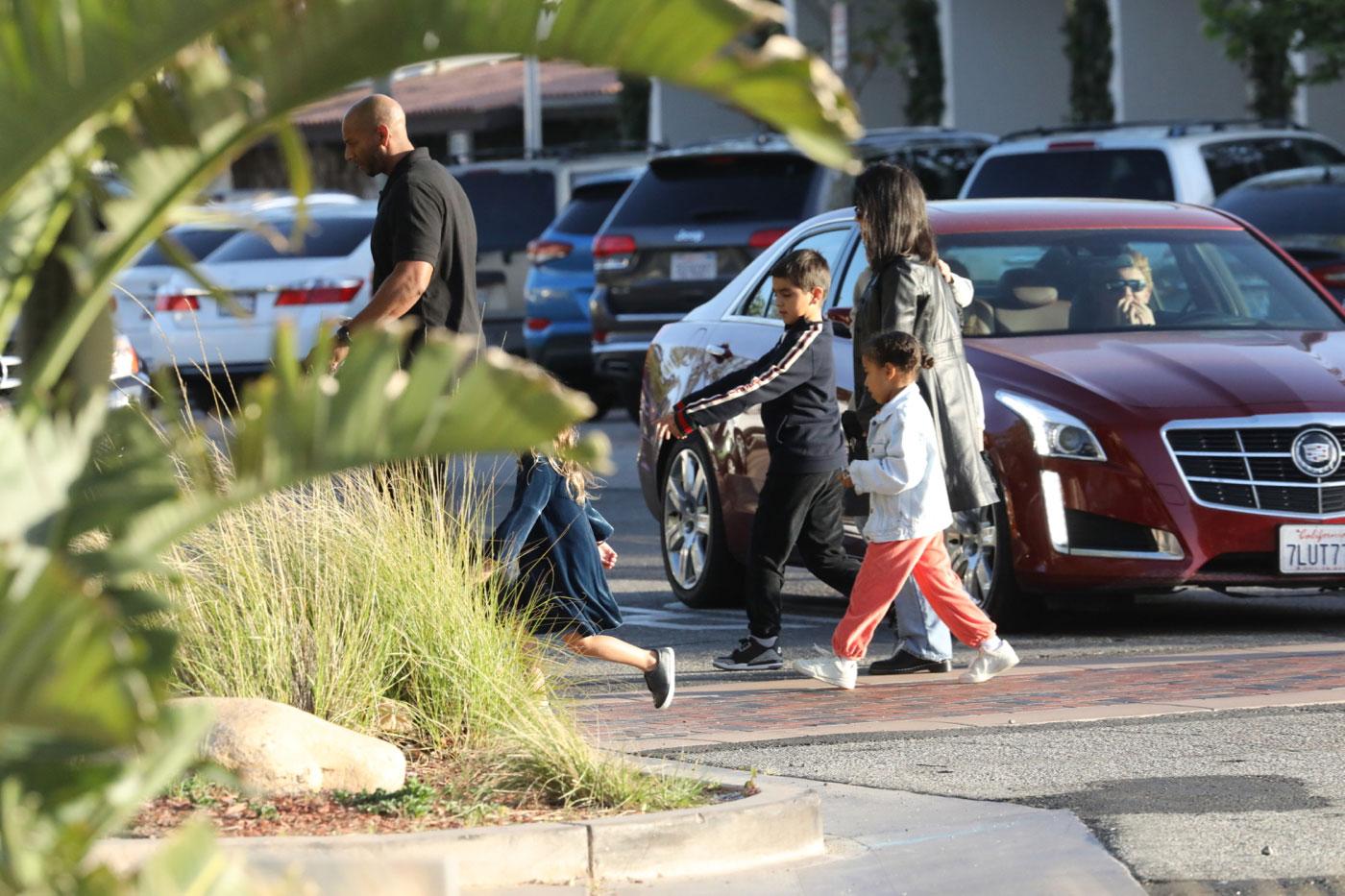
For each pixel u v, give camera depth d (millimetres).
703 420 19281
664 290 38438
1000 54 80125
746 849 11945
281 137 6785
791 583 27375
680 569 25109
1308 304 23922
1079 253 23844
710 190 38438
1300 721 15914
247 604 14625
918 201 19047
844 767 14703
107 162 6941
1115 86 72125
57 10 6129
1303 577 20594
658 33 5875
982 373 21688
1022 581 21031
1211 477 20516
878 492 18047
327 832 11773
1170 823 12609
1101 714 16516
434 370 6320
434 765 13906
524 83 109750
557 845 11492
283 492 15273
